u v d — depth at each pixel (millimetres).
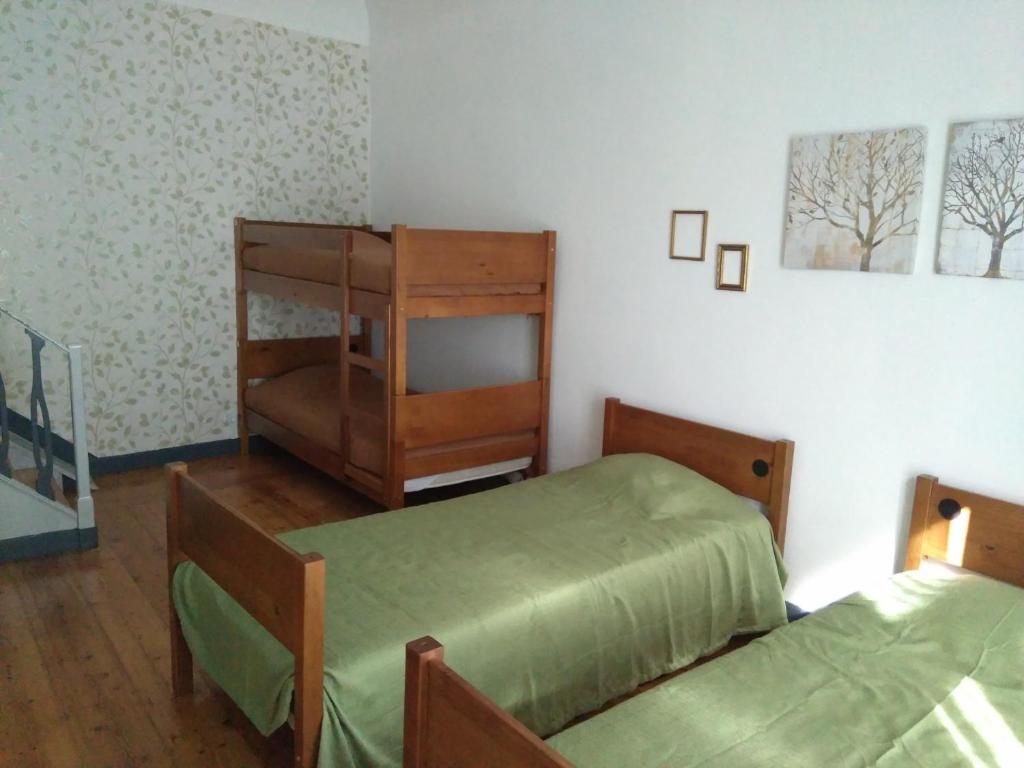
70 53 3734
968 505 2203
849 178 2406
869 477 2475
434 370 4379
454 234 3129
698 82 2840
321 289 3590
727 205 2789
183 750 2020
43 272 3822
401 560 2227
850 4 2381
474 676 1890
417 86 4289
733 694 1691
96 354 4027
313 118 4539
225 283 4383
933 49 2205
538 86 3514
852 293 2461
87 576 2959
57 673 2330
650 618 2287
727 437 2822
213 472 4223
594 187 3293
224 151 4254
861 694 1697
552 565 2227
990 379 2168
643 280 3131
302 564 1604
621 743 1514
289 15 4352
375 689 1734
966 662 1803
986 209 2113
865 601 2107
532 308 3463
